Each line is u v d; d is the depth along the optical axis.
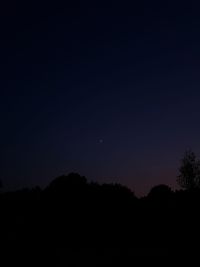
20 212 48.31
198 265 29.12
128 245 37.00
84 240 39.25
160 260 30.80
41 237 39.38
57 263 30.14
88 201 48.88
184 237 38.38
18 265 29.30
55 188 51.44
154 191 52.44
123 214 46.44
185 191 51.53
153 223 43.59
